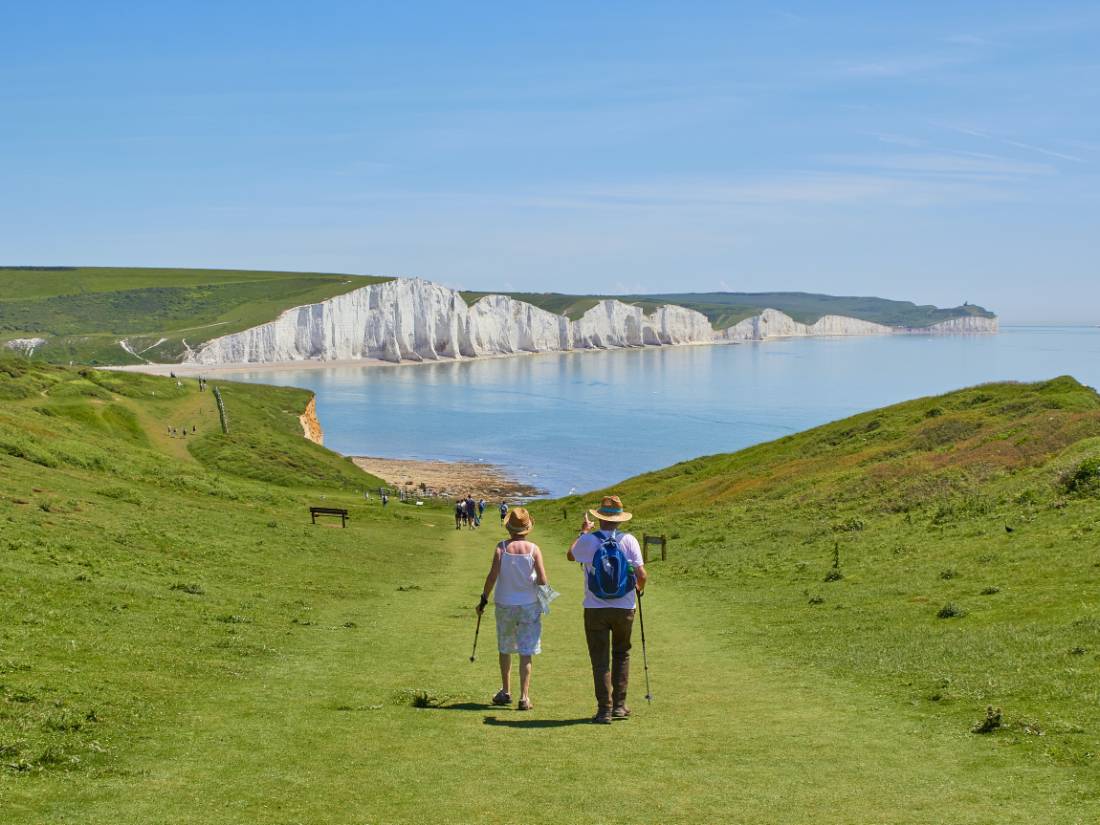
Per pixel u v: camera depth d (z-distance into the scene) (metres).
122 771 8.61
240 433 84.06
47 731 9.47
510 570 12.04
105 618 15.77
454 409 188.00
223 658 14.37
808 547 31.61
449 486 103.12
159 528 29.17
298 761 9.23
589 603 11.41
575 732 10.75
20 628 13.84
